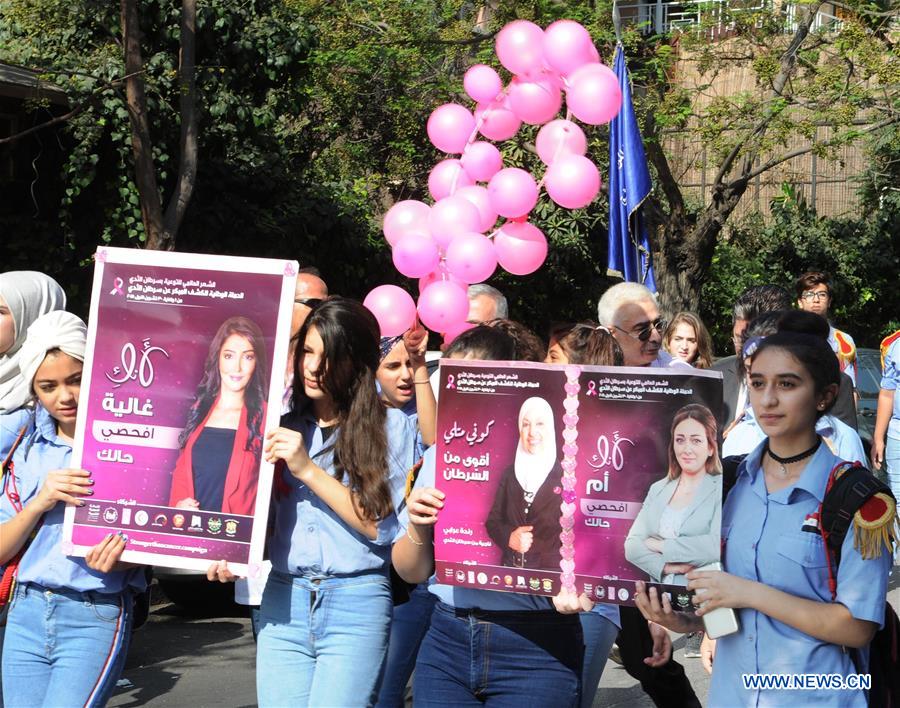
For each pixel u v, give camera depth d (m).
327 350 3.63
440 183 5.36
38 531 3.72
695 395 3.11
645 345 5.47
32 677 3.66
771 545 2.96
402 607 4.38
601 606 4.11
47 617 3.65
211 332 3.61
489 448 3.27
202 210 14.13
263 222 14.67
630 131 7.80
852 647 2.90
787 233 25.56
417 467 3.64
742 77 22.98
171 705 6.18
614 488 3.15
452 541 3.29
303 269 5.85
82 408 3.66
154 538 3.59
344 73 17.72
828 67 17.31
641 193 7.76
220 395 3.59
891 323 25.97
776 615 2.89
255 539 3.53
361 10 17.52
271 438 3.53
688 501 3.08
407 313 4.67
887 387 8.23
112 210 12.81
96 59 12.71
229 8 13.82
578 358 4.53
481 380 3.28
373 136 19.28
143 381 3.64
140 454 3.62
